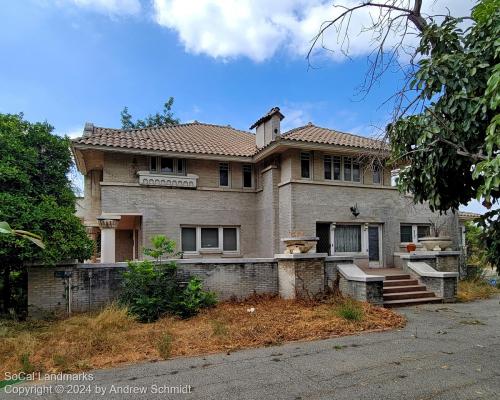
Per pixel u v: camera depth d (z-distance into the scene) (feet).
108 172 50.06
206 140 61.46
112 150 48.32
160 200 51.93
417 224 60.03
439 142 18.06
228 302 38.70
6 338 25.81
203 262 38.91
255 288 40.65
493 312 36.29
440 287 42.68
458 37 18.47
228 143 61.93
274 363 21.39
